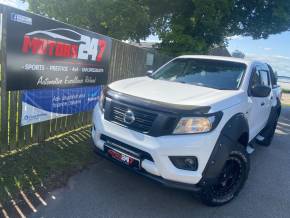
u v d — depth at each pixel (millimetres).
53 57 4582
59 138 5203
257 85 4309
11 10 3736
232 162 3660
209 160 3207
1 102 3975
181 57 5340
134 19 11820
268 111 5664
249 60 4941
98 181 3959
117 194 3699
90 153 4801
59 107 5078
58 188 3652
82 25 11562
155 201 3654
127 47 7098
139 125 3314
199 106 3229
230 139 3385
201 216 3465
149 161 3225
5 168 3896
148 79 4668
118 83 4172
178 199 3764
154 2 13094
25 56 4074
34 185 3623
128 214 3312
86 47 5301
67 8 10977
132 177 4176
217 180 3408
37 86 4426
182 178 3164
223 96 3656
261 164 5520
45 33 4312
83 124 5957
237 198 4008
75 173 4094
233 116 3570
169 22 13688
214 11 11352
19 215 3029
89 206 3365
